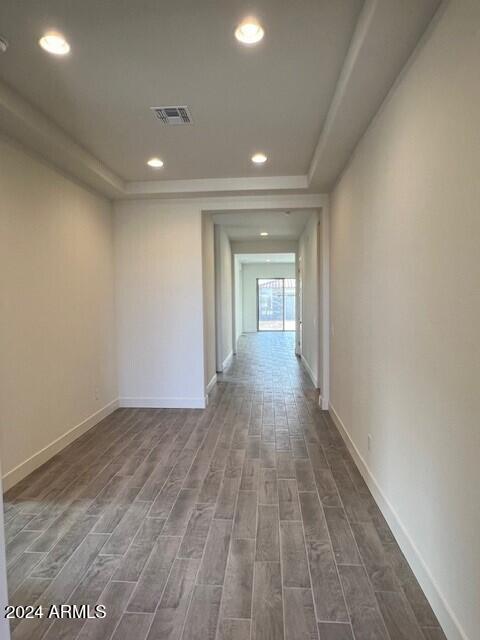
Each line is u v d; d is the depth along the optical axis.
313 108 2.89
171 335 5.12
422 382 1.90
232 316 9.77
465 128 1.47
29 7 1.86
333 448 3.75
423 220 1.87
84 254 4.27
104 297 4.78
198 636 1.66
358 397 3.26
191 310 5.08
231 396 5.77
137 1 1.83
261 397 5.71
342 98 2.43
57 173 3.72
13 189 3.07
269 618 1.75
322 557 2.16
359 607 1.81
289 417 4.75
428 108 1.80
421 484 1.92
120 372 5.20
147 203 5.03
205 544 2.29
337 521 2.51
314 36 2.09
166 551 2.22
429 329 1.82
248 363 8.66
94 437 4.08
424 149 1.85
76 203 4.09
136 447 3.81
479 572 1.40
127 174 4.40
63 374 3.80
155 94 2.68
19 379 3.12
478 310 1.39
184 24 1.99
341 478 3.12
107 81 2.52
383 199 2.50
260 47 2.19
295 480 3.09
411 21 1.75
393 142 2.29
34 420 3.32
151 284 5.10
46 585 1.96
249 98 2.75
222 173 4.41
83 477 3.17
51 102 2.79
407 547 2.11
